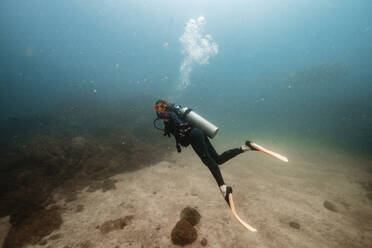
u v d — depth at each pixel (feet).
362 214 12.13
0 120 62.44
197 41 173.27
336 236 10.34
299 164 21.08
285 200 13.96
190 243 10.07
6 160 22.16
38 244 10.77
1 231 11.82
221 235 10.61
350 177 17.25
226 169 20.39
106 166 20.76
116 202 14.38
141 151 25.55
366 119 36.42
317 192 14.97
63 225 12.20
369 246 9.60
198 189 15.87
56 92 135.03
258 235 10.52
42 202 14.84
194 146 6.50
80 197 15.55
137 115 46.93
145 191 15.79
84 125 41.04
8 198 14.21
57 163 19.69
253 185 16.49
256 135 33.78
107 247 10.12
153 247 9.95
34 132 39.45
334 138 28.86
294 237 10.32
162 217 12.26
